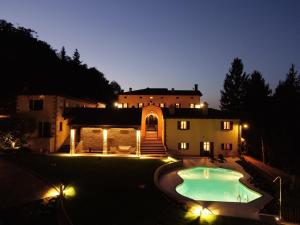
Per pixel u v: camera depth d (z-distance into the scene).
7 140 28.67
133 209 14.42
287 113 32.84
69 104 35.19
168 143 34.62
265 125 33.59
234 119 34.56
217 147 34.50
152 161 27.42
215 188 22.03
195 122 34.69
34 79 45.91
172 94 60.62
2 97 36.72
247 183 21.56
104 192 17.12
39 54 50.22
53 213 13.81
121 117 33.75
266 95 52.62
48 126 31.38
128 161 27.22
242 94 62.00
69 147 32.34
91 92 65.81
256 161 31.14
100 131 33.44
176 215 13.94
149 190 17.77
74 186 18.12
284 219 14.41
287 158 27.20
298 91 50.47
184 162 29.91
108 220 12.87
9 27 46.41
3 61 40.47
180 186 20.62
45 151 30.73
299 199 16.16
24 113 31.64
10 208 14.13
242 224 13.30
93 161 26.69
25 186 17.17
